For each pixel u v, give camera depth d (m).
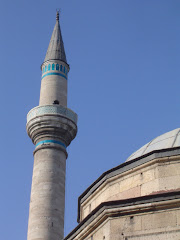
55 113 48.12
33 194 43.91
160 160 20.50
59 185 44.66
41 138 47.69
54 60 52.31
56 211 42.81
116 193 21.47
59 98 50.00
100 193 22.62
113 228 18.92
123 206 19.08
